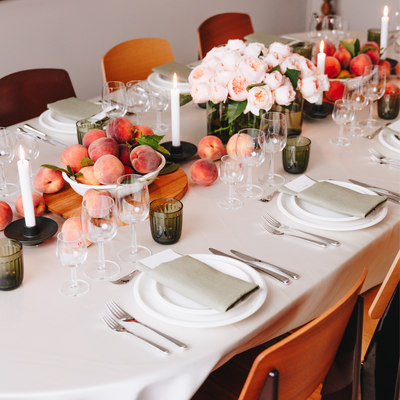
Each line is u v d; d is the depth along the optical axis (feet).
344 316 3.05
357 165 5.46
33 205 3.96
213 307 3.07
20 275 3.48
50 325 3.13
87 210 3.42
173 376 2.80
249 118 5.66
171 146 5.57
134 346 2.95
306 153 5.17
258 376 2.64
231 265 3.59
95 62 12.58
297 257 3.85
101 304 3.33
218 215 4.46
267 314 3.24
